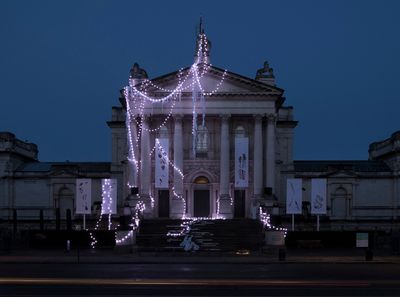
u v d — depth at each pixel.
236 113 84.25
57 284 35.94
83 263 55.41
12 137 103.44
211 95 84.06
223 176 83.81
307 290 33.31
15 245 74.50
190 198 86.06
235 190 86.50
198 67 84.25
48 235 75.94
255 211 81.38
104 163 105.62
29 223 97.81
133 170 84.31
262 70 88.00
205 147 86.69
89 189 75.38
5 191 101.12
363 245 74.38
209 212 86.12
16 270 47.47
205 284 35.97
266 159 84.44
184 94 84.31
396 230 88.56
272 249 67.12
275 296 30.66
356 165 103.44
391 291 32.91
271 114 84.31
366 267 51.62
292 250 72.62
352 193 99.69
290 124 99.88
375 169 102.00
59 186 100.88
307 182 99.25
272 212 75.12
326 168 100.44
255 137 84.38
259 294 31.45
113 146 101.69
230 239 70.94
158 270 47.69
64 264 54.53
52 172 100.62
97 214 93.75
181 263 55.75
